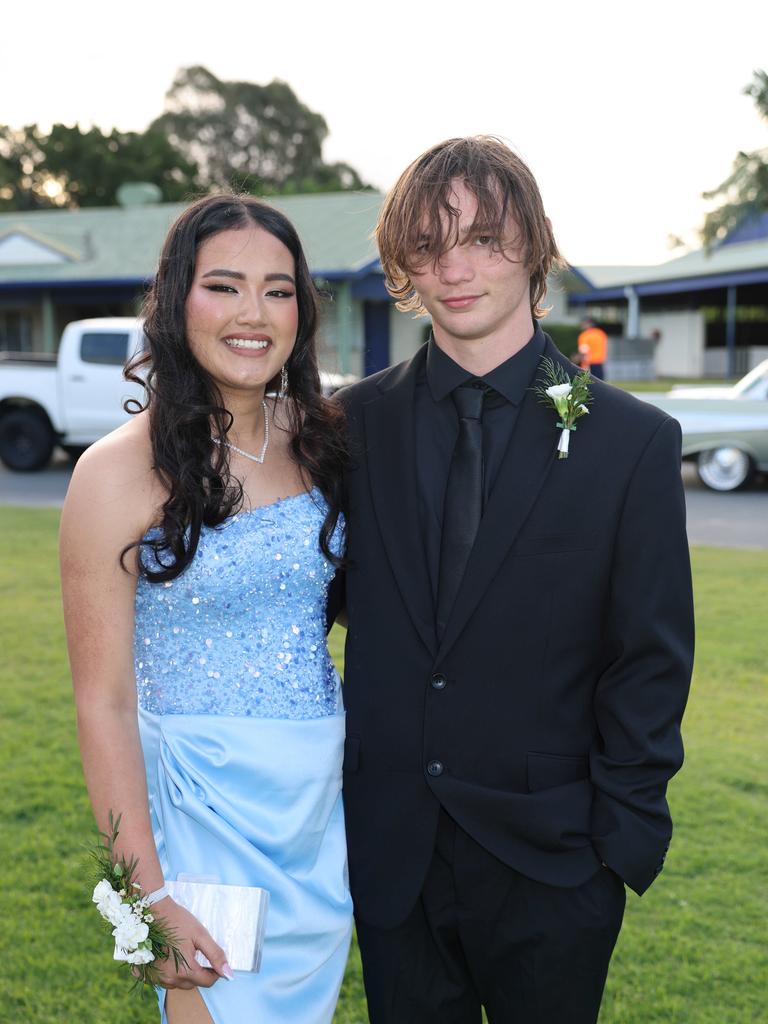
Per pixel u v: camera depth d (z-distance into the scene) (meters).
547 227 1.74
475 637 1.70
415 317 1.98
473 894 1.75
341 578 1.95
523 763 1.71
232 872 1.65
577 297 31.78
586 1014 1.76
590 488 1.68
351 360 18.95
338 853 1.80
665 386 25.27
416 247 1.70
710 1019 2.48
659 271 32.34
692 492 10.80
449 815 1.74
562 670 1.71
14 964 2.73
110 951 2.80
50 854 3.27
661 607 1.67
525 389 1.76
